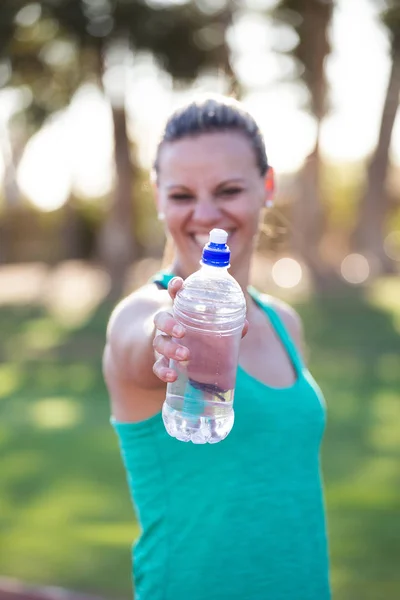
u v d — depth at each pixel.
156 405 1.76
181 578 1.75
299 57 17.88
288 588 1.79
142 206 20.50
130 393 1.78
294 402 1.87
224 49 16.47
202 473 1.76
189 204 1.90
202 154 1.86
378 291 16.62
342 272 20.11
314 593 1.85
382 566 3.91
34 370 9.73
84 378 9.15
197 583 1.74
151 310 1.74
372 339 11.21
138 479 1.81
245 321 1.67
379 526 4.41
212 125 1.88
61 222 26.20
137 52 16.44
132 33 16.03
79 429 6.79
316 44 17.67
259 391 1.82
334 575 3.83
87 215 25.91
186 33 16.20
